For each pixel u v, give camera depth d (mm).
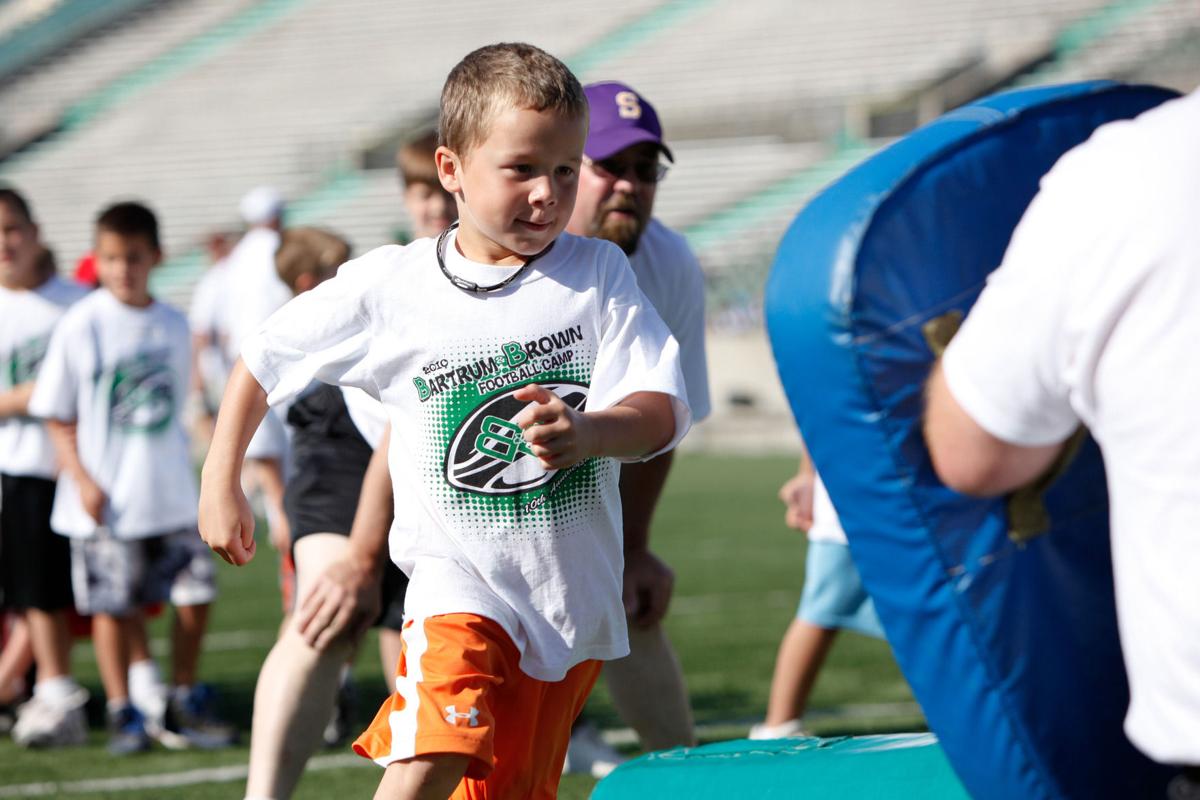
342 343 8250
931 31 76625
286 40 89688
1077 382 5539
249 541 8219
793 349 6359
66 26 94625
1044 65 70500
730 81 78125
